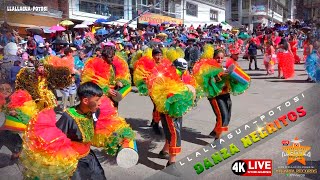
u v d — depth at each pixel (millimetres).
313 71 12578
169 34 23344
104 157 5766
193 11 31094
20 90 4707
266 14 25672
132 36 19906
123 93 6332
